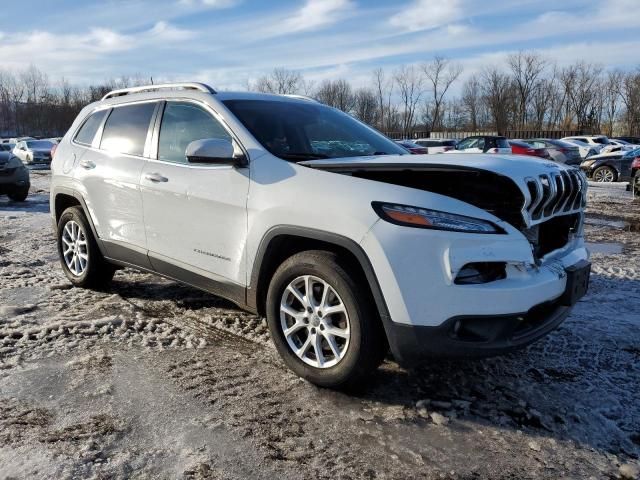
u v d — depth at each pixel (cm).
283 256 331
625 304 468
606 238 789
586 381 326
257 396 300
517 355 361
